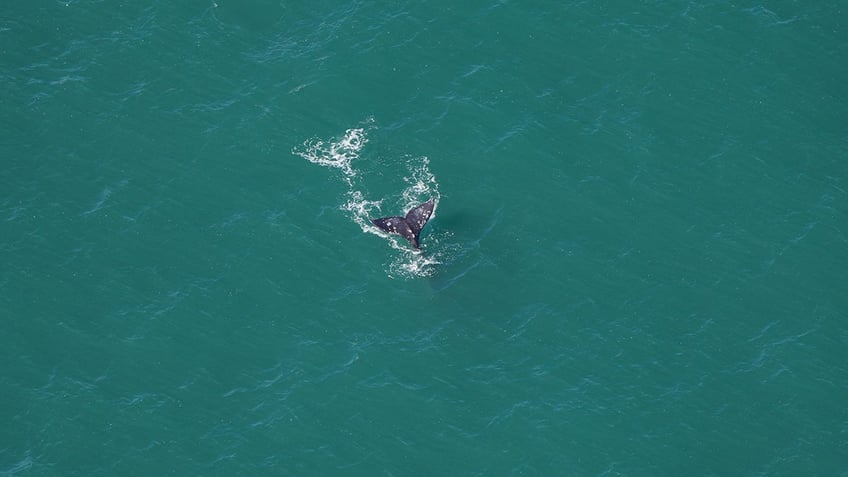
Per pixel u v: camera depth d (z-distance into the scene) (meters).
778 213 141.62
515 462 122.00
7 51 151.50
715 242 139.38
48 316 130.62
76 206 139.38
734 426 125.25
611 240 139.25
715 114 149.38
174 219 138.88
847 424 125.44
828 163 145.50
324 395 126.06
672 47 154.75
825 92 151.12
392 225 132.25
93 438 122.00
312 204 140.38
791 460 122.81
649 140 147.00
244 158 143.88
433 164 143.75
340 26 155.62
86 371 126.81
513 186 142.62
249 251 136.50
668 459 122.81
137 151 144.25
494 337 131.12
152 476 119.56
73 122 146.12
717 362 130.00
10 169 141.88
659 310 133.88
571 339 131.38
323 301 133.25
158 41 153.50
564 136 147.00
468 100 149.50
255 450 121.88
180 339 129.75
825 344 131.38
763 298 135.00
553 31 156.00
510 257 137.12
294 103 148.50
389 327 131.62
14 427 122.25
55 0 156.62
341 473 120.56
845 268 137.38
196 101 148.62
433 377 127.94
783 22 157.00
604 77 152.25
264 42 154.25
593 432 124.38
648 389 127.81
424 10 157.50
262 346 129.62
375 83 150.62
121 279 133.88
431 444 123.00
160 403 124.81
